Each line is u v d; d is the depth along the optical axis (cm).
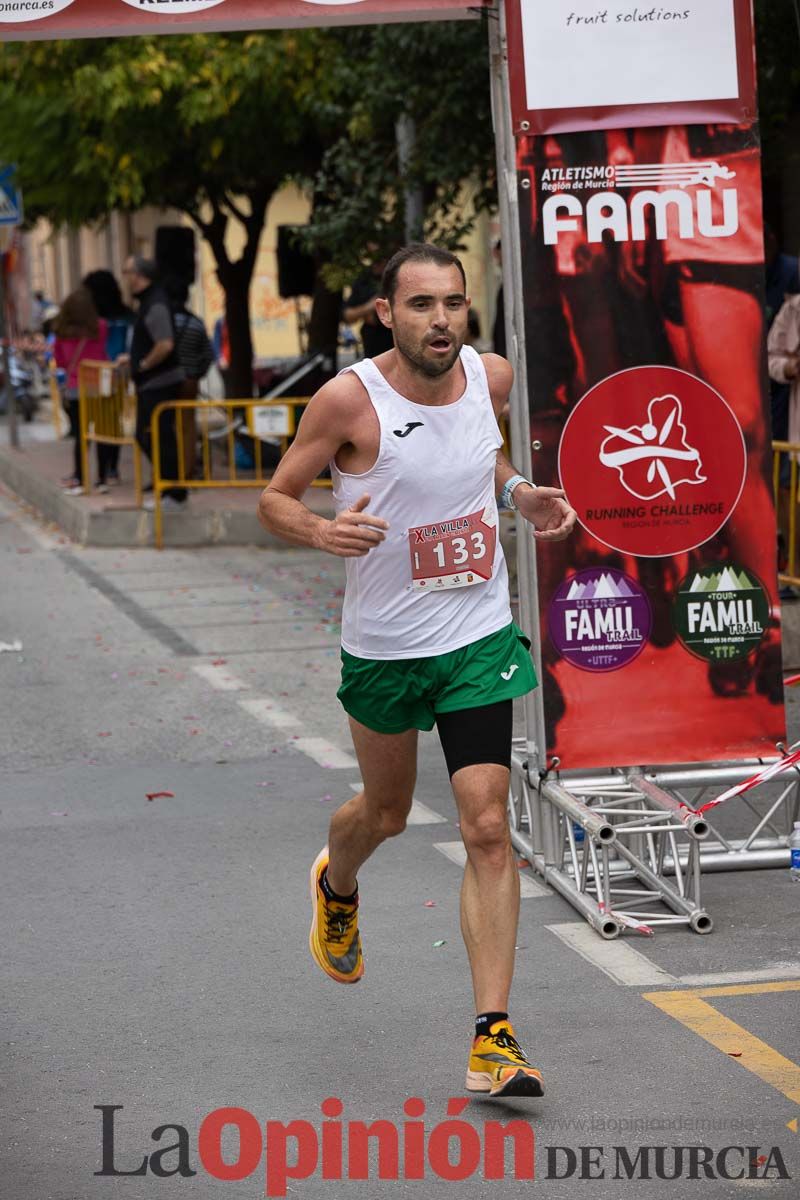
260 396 3422
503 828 785
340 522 743
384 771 817
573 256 1038
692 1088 777
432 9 1145
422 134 2180
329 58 2612
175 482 2659
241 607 2131
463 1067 811
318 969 950
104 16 1157
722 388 1054
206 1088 794
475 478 790
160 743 1488
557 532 832
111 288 3350
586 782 1091
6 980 945
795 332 1802
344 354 4378
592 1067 803
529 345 1043
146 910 1059
